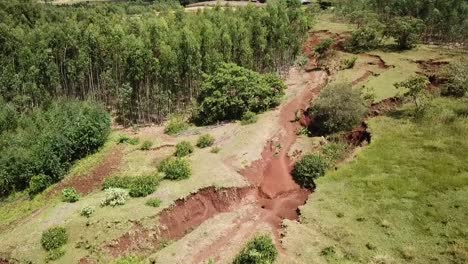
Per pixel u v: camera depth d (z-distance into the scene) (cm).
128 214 3809
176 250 3578
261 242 3394
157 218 3838
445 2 8575
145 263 3441
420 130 5003
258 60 7481
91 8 11519
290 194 4438
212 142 5288
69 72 6838
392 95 5753
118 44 6844
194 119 6328
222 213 4125
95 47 6931
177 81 6581
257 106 6059
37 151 4969
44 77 6700
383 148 4738
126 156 5259
